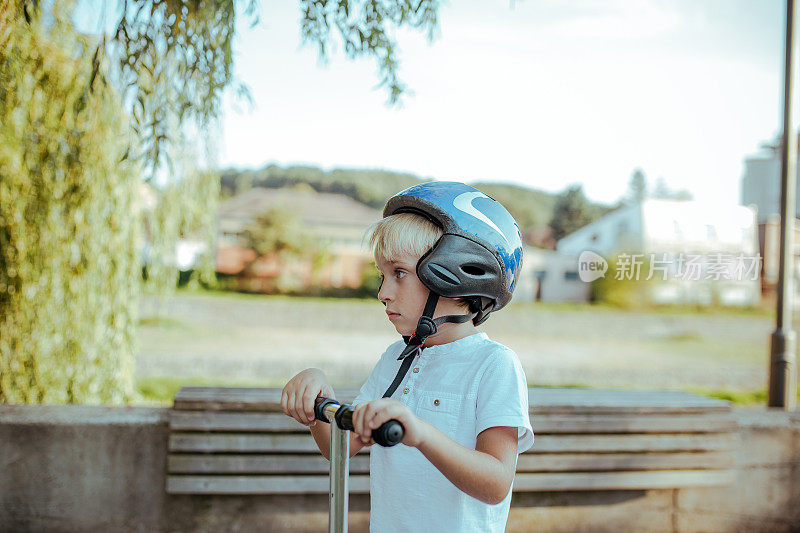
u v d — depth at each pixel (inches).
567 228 2399.1
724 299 1194.6
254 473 118.3
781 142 205.8
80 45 163.5
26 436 118.0
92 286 180.1
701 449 128.0
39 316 173.9
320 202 1815.9
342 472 46.6
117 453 119.0
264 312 1158.3
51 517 118.0
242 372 581.9
